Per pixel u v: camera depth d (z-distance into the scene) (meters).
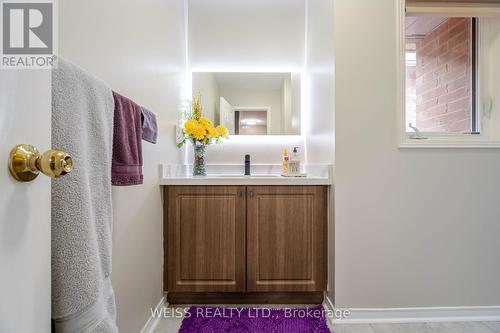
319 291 1.71
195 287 1.69
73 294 0.54
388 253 1.58
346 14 1.57
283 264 1.69
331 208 1.64
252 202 1.69
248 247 1.68
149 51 1.45
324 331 1.46
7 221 0.40
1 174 0.39
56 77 0.57
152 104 1.50
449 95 1.82
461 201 1.58
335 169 1.57
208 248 1.69
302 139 2.34
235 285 1.68
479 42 1.77
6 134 0.40
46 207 0.47
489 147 1.58
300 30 2.35
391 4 1.58
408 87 1.83
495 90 1.73
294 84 2.36
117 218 1.11
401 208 1.58
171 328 1.51
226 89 2.35
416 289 1.58
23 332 0.42
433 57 1.82
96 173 0.68
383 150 1.57
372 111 1.57
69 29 0.81
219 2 2.34
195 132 1.97
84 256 0.57
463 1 1.69
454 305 1.59
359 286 1.57
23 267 0.43
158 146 1.62
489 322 1.57
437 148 1.58
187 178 1.67
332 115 1.61
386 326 1.53
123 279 1.16
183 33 2.24
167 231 1.70
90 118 0.67
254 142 2.34
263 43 2.35
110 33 1.04
